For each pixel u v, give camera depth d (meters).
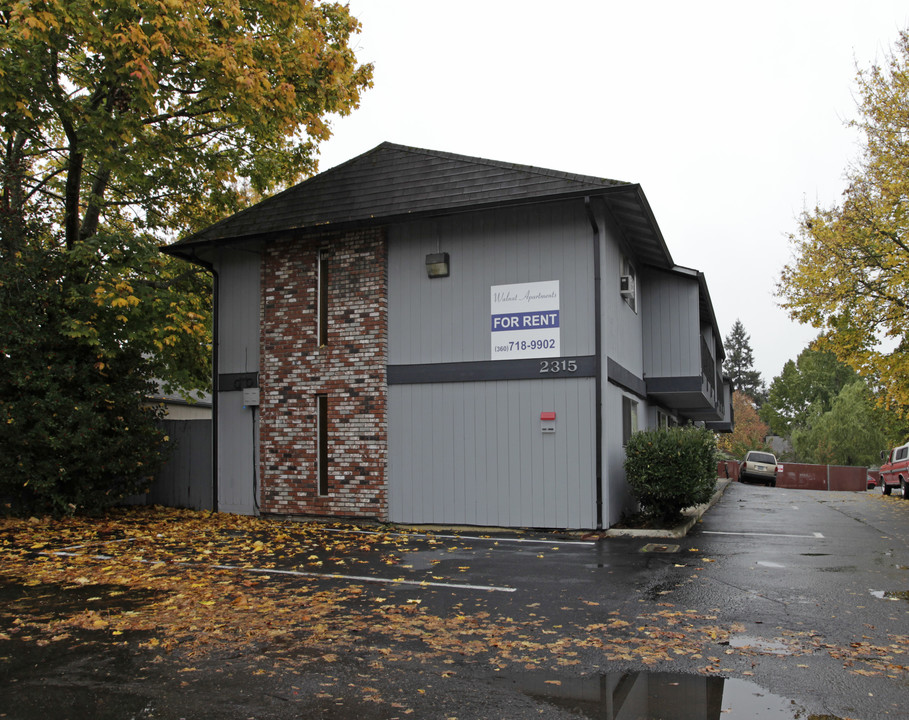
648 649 5.77
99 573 8.88
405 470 13.60
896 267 19.19
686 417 27.59
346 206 14.46
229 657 5.64
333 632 6.31
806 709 4.55
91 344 13.65
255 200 22.12
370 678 5.15
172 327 14.23
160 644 5.97
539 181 12.98
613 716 4.46
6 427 12.73
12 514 13.39
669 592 7.81
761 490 29.27
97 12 11.88
